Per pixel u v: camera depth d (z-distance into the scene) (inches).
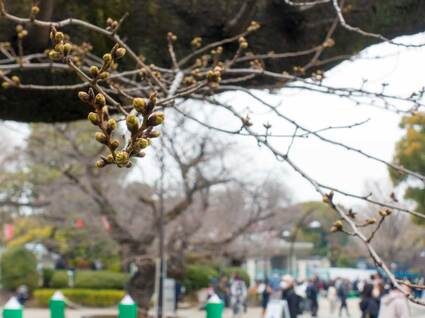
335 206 125.7
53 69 186.1
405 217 1411.2
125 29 207.3
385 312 411.5
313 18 206.7
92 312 940.6
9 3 184.5
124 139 81.2
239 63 211.0
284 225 1170.6
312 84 180.5
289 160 135.9
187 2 206.1
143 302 585.9
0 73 168.7
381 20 208.8
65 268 1305.4
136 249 615.5
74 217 817.5
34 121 225.3
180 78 156.8
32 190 1032.8
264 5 206.2
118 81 194.1
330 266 1903.3
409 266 1523.1
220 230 900.6
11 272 1181.1
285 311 467.8
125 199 692.7
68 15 204.1
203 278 1133.1
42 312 987.9
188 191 589.9
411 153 914.7
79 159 601.0
